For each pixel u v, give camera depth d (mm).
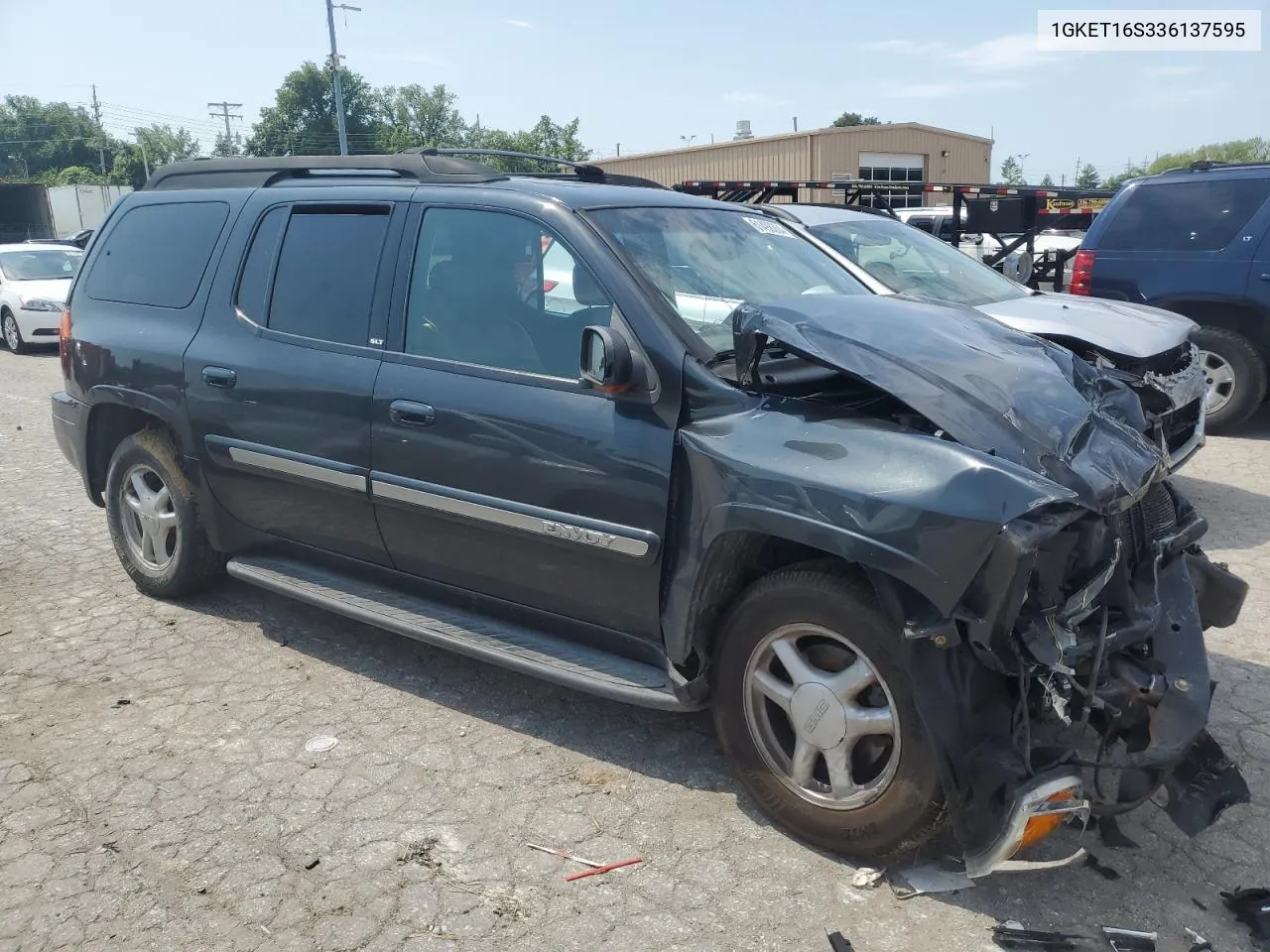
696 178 29516
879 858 3111
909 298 3846
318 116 76250
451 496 3803
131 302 5055
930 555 2711
